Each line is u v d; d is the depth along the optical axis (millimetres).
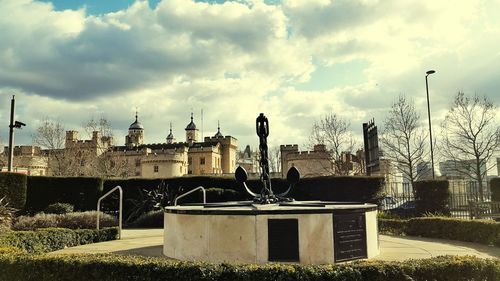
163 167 72312
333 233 8383
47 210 21141
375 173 24531
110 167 57812
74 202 22672
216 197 22828
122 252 10305
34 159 62656
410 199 21109
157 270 6352
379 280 6094
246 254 8281
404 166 37750
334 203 11258
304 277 6000
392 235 14336
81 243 12289
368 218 9164
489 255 9734
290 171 11953
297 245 8211
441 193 19469
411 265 6266
